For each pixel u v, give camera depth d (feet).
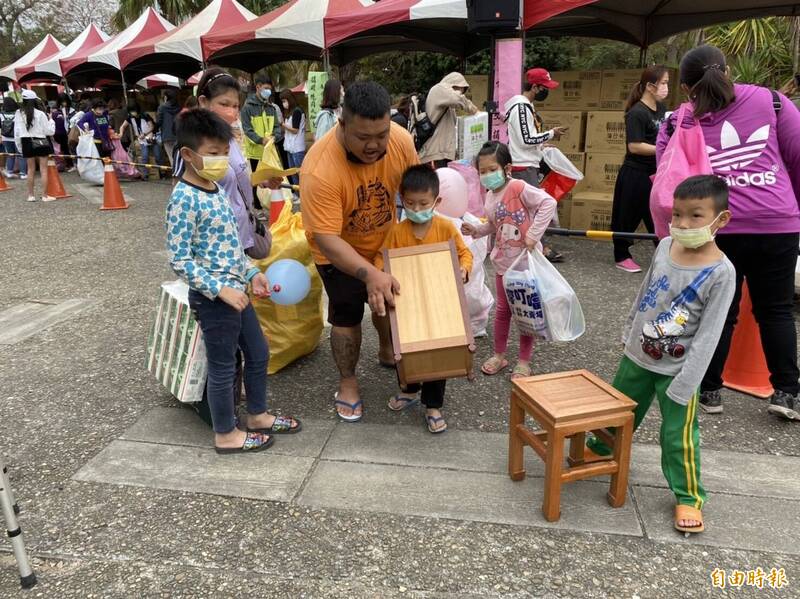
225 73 9.80
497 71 18.90
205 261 8.39
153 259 21.15
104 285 18.25
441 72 52.34
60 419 10.53
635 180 17.62
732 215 9.42
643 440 9.66
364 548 7.41
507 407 10.77
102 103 41.50
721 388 11.27
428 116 21.54
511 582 6.86
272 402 11.02
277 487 8.58
